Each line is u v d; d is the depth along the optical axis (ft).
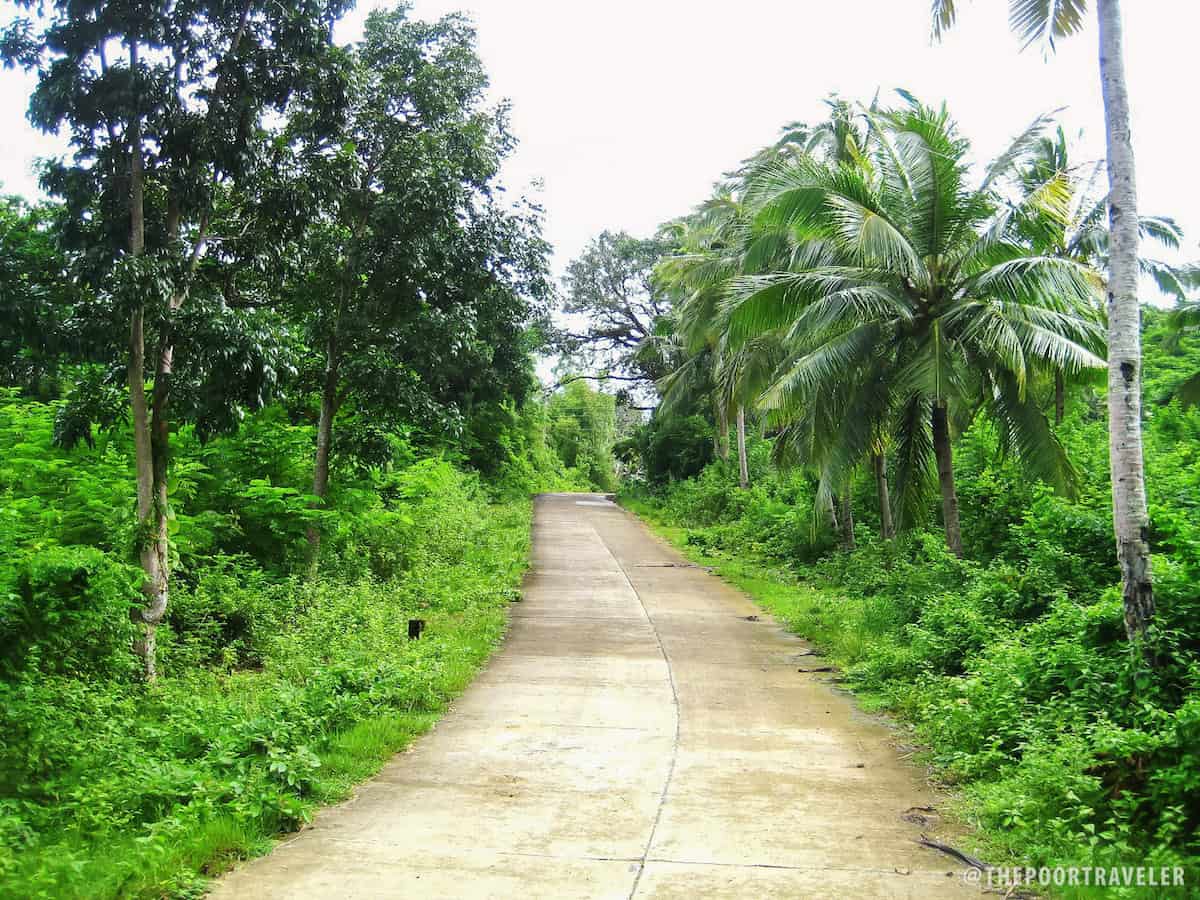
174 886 16.30
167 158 32.45
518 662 39.52
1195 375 77.87
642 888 16.90
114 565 27.99
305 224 38.29
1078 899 16.05
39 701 24.00
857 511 77.56
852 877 17.49
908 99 48.60
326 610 40.93
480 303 54.49
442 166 48.70
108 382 34.58
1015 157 48.01
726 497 111.45
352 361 49.01
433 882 17.08
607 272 164.76
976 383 50.49
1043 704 24.99
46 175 31.96
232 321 31.94
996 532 53.36
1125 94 25.30
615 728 28.91
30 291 31.71
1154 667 23.54
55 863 16.34
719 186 92.38
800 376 47.83
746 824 20.42
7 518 31.14
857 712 31.48
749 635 46.83
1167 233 82.79
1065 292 42.55
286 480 53.06
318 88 36.17
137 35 31.45
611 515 125.59
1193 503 35.37
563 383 174.70
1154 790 19.11
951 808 21.62
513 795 22.38
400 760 25.35
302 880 17.16
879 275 48.88
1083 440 54.85
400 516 59.16
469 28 51.85
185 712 26.30
